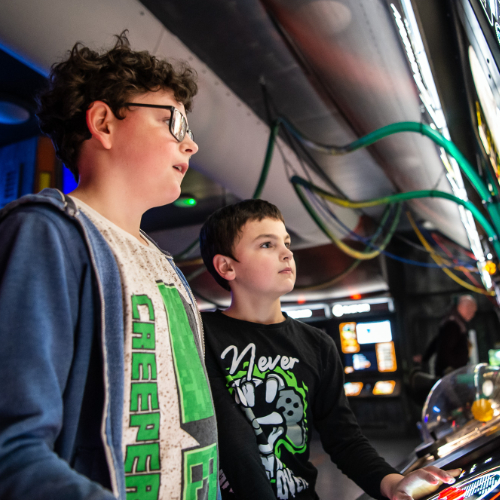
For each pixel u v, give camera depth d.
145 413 0.57
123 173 0.67
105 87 0.67
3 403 0.42
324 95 2.79
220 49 2.33
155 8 2.03
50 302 0.49
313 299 6.76
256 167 2.98
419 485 0.81
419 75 1.74
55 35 1.60
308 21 1.94
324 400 1.04
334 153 2.43
